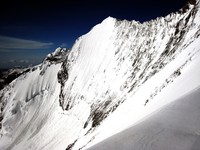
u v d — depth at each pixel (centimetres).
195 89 1563
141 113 2862
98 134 4400
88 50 13650
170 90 2652
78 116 10338
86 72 12519
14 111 16912
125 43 10356
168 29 7694
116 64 10069
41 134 11775
